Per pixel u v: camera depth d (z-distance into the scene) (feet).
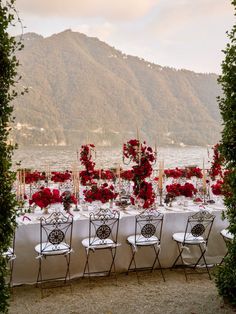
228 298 13.26
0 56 9.11
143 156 17.58
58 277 15.35
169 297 13.87
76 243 15.43
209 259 17.29
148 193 17.30
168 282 15.39
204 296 13.93
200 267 17.19
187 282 15.40
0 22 9.04
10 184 9.52
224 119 11.93
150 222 16.20
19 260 14.65
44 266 15.10
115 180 20.79
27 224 14.60
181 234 16.38
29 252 14.76
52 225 14.90
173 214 16.60
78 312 12.64
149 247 16.51
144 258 16.55
